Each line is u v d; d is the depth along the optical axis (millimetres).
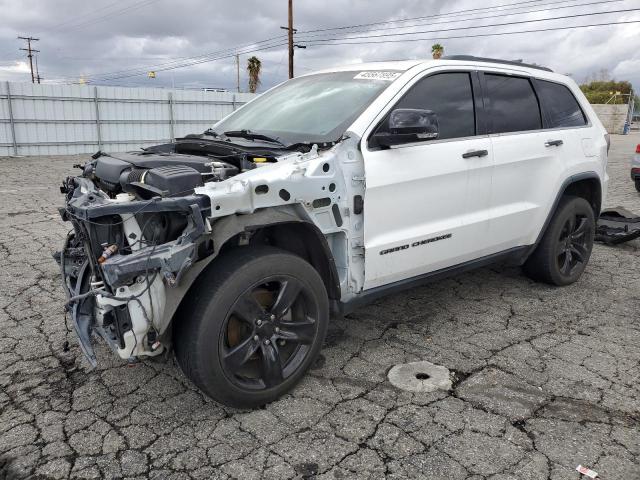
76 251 3355
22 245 6211
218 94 24922
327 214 3012
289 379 2967
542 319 4164
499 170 3963
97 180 3316
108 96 22094
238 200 2600
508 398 3029
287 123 3646
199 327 2580
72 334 3812
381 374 3293
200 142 3607
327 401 2988
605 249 6273
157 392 3080
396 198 3322
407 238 3418
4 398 3010
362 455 2531
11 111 20078
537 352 3602
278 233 3127
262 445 2604
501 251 4273
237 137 3705
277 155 3072
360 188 3145
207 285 2635
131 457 2514
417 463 2479
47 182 12438
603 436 2684
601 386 3164
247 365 3039
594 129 4977
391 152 3277
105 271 2420
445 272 3834
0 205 9008
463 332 3916
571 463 2482
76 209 2570
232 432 2705
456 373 3316
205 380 2641
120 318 2525
